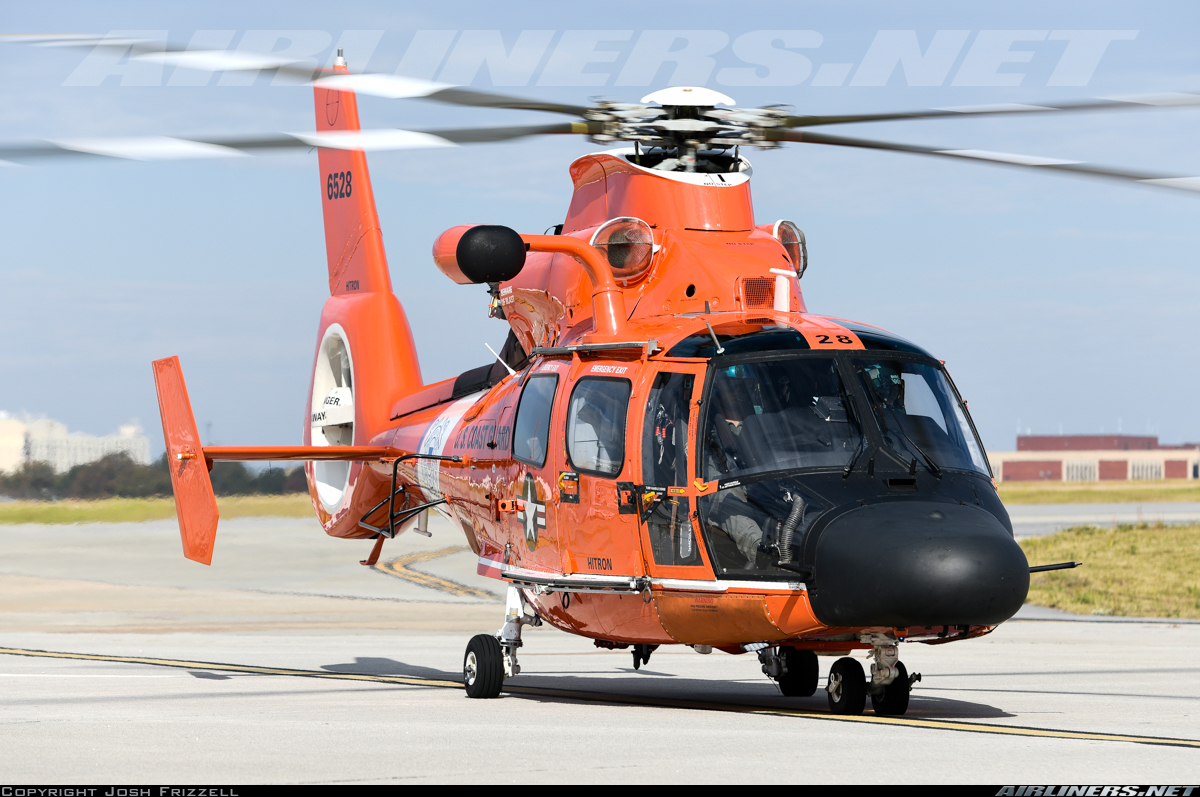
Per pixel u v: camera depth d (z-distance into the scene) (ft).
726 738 84.48
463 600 327.67
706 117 121.08
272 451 153.07
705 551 100.83
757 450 100.83
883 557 90.84
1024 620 259.39
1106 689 131.03
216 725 93.91
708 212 121.08
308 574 413.18
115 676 146.10
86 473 510.99
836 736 85.71
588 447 112.78
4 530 495.00
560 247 118.21
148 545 473.26
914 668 160.45
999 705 112.57
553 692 129.90
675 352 107.55
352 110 186.09
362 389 176.65
